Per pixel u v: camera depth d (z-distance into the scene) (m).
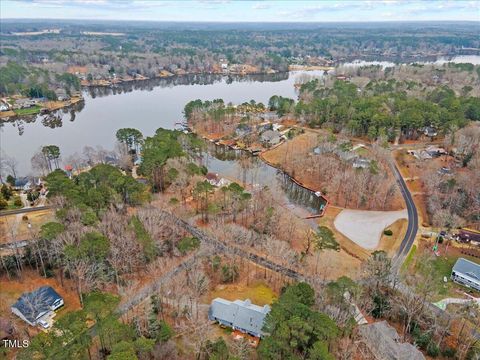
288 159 166.38
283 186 148.75
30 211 116.50
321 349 54.66
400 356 63.25
